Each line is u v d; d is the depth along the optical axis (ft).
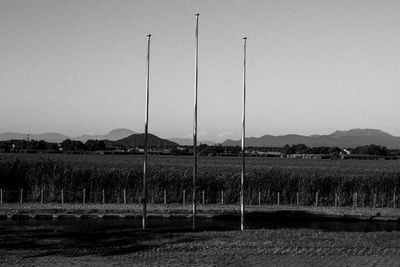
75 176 198.39
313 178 203.00
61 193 192.65
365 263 84.38
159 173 206.59
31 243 96.89
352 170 331.16
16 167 202.80
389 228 146.72
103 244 96.58
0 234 107.55
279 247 95.04
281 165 433.07
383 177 204.13
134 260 84.02
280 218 162.50
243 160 122.62
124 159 510.58
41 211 162.20
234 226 143.13
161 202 192.65
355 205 190.19
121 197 193.67
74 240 100.53
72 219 155.33
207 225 144.36
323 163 516.32
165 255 87.76
